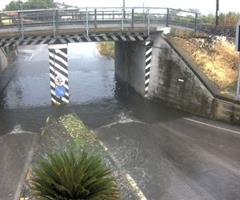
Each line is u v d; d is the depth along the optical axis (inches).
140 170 716.7
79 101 1200.8
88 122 997.2
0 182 665.0
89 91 1331.2
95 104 1167.6
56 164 366.0
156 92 1191.6
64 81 1135.6
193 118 1018.1
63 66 1121.4
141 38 1176.2
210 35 1155.3
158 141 862.5
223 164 741.3
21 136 895.7
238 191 642.8
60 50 1103.0
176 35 1133.7
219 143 841.5
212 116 997.8
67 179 352.2
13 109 1124.5
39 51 2262.6
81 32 1099.9
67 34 1090.7
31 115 1061.8
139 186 655.1
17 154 786.8
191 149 814.5
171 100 1130.7
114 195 374.9
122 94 1293.1
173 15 1219.9
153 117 1035.9
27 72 1665.8
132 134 908.6
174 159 767.7
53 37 1084.5
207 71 1055.0
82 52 2215.8
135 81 1333.7
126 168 724.7
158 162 752.3
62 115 1050.1
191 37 1144.8
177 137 885.8
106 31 1125.1
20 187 644.1
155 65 1183.6
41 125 976.3
